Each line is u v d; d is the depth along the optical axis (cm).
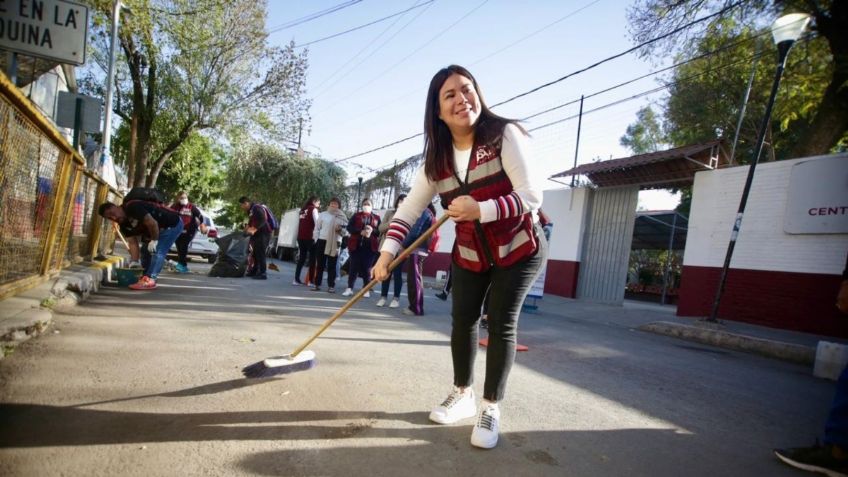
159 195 614
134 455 174
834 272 648
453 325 230
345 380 278
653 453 214
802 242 685
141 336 342
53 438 181
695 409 290
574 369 369
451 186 219
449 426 222
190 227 886
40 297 373
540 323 652
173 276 802
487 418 207
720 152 884
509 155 202
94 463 166
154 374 262
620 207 1038
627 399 297
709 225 808
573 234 1127
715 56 1216
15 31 380
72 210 498
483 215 190
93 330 345
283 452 184
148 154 1548
